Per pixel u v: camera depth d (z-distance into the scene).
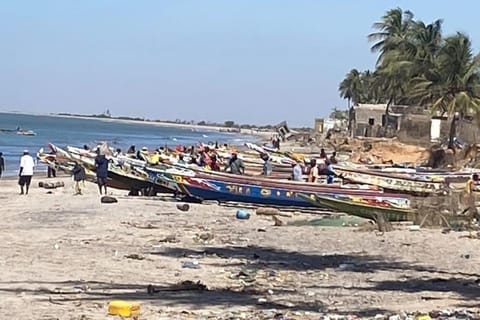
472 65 94.81
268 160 64.44
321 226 36.66
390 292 20.55
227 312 17.17
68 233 31.78
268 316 16.75
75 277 21.67
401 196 38.97
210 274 23.05
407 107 120.06
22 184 50.38
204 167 57.50
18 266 23.12
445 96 96.38
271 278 22.53
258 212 42.25
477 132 103.06
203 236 31.62
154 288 20.00
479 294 20.36
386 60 113.69
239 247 29.11
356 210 38.81
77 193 50.78
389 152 105.00
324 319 16.42
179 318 16.38
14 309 16.84
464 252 28.48
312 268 24.70
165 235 32.03
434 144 100.88
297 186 43.78
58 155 65.25
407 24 121.06
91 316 16.25
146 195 49.81
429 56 105.75
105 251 27.05
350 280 22.53
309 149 131.00
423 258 27.05
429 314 17.16
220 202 45.94
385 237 32.44
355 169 59.22
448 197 37.53
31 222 35.31
